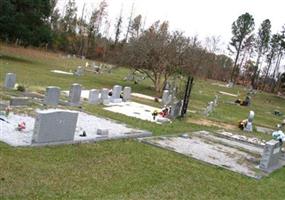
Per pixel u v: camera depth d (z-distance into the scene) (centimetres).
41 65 4456
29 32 4881
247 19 9931
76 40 8662
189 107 3133
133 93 3356
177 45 3719
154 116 2200
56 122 1276
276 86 9869
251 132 2528
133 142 1551
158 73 3806
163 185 1102
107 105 2402
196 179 1227
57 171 1032
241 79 10225
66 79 3481
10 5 4619
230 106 4088
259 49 10194
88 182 1000
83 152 1262
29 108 1745
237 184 1266
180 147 1623
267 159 1526
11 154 1088
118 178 1080
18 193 841
